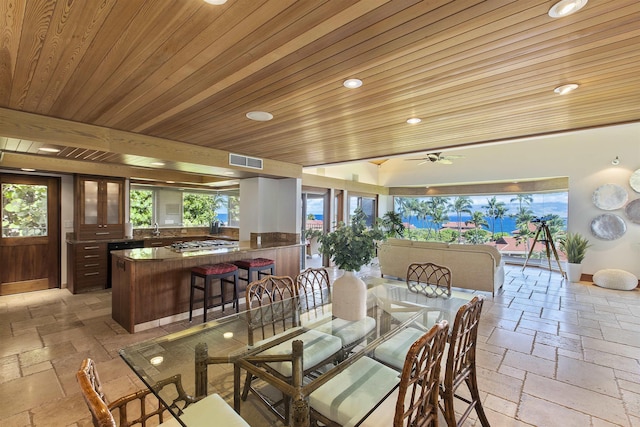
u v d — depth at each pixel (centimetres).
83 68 179
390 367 200
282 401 177
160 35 146
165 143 354
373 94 220
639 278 583
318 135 338
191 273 388
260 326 247
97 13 129
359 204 893
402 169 962
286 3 123
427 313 271
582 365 280
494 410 218
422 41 153
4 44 152
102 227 537
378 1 122
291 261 532
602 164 626
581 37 149
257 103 238
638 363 283
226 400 176
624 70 183
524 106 244
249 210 553
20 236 496
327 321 248
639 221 583
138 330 351
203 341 223
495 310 435
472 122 288
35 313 406
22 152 325
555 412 216
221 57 167
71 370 264
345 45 156
